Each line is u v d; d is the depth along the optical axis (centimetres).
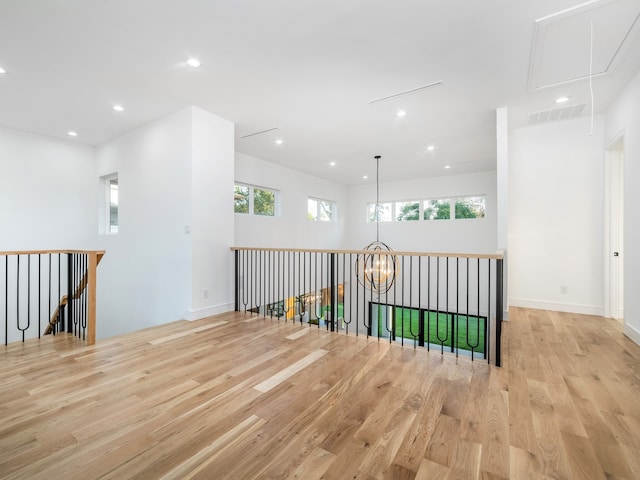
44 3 192
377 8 199
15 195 423
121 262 438
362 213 820
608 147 364
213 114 370
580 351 267
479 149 508
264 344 283
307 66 266
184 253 356
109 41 232
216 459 136
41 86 302
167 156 374
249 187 569
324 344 285
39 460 134
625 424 161
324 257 742
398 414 171
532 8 198
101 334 469
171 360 244
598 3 192
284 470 130
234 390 197
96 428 157
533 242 419
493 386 204
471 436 152
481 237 666
